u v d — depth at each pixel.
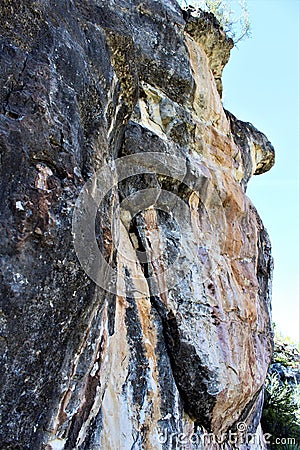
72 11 2.39
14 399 1.52
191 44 4.17
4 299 1.47
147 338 2.88
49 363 1.63
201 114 4.11
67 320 1.68
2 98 1.69
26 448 1.57
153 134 3.40
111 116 2.62
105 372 2.21
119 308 2.72
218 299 3.41
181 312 3.10
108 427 2.34
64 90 1.94
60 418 1.72
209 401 3.09
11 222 1.51
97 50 2.45
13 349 1.51
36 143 1.67
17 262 1.51
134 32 3.62
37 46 1.93
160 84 3.75
